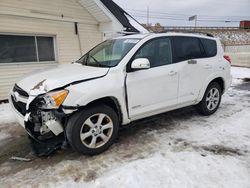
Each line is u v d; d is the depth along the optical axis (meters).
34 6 7.39
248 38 30.50
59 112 2.93
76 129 3.09
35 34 7.64
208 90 4.82
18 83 3.59
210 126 4.38
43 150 3.44
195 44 4.57
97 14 8.78
